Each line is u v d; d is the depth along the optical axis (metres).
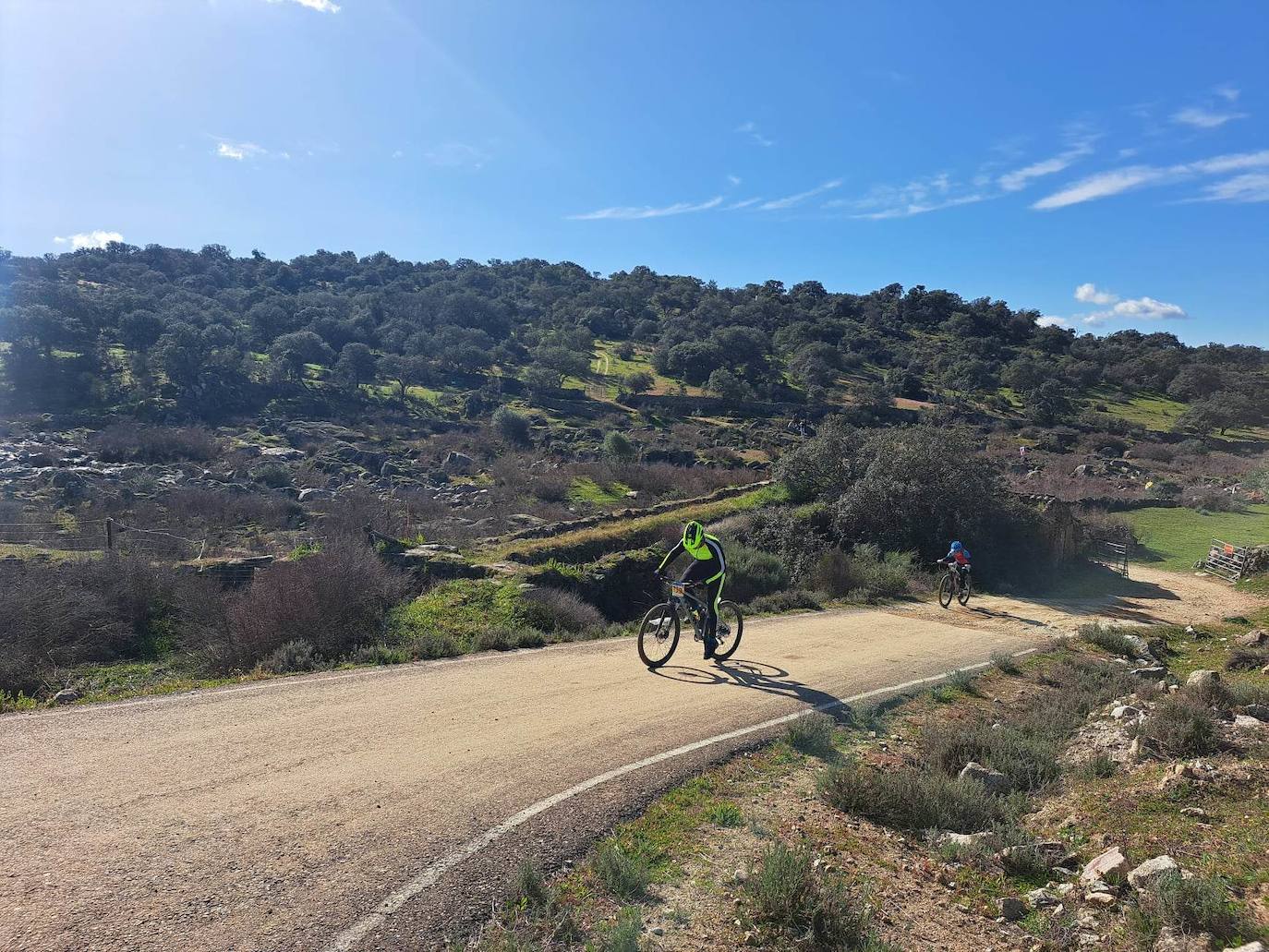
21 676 9.00
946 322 144.50
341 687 7.29
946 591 16.33
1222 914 3.84
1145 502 38.94
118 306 88.50
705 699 7.77
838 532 21.41
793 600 14.86
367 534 16.80
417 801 4.84
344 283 152.38
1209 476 53.09
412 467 54.53
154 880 3.73
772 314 143.88
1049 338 131.12
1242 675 10.14
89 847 3.98
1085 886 4.46
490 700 7.19
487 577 14.30
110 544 13.80
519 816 4.74
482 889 3.94
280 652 8.71
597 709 7.12
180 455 51.75
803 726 6.82
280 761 5.33
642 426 75.19
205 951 3.25
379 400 78.62
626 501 37.38
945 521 21.23
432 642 9.46
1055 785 6.33
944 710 8.49
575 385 93.62
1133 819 5.27
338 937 3.44
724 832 4.96
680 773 5.75
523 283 168.62
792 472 24.47
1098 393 99.88
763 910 3.97
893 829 5.38
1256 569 23.38
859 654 10.84
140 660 10.93
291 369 78.94
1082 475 54.53
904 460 21.61
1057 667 10.80
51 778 4.79
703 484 41.38
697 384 97.69
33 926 3.29
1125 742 7.00
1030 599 18.83
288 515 34.12
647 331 131.12
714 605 9.21
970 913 4.28
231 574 13.03
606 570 16.62
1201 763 5.95
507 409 69.81
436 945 3.48
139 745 5.46
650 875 4.28
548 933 3.65
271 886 3.77
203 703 6.56
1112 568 24.53
